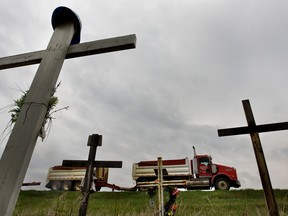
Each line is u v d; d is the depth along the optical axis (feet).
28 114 7.61
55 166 60.59
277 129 13.79
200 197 40.42
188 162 53.21
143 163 55.72
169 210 21.83
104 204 35.37
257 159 13.39
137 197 43.60
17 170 6.66
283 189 40.04
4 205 6.17
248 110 15.01
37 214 17.16
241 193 43.01
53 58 8.93
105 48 9.03
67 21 10.11
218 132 15.05
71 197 33.96
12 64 9.68
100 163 17.83
